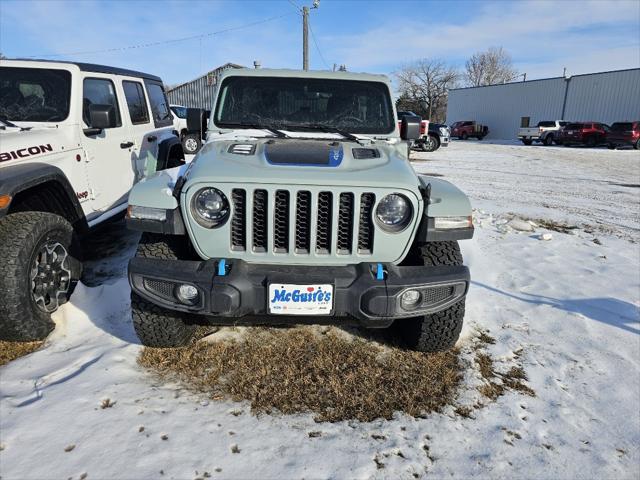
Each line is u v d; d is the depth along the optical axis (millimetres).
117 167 4953
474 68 73938
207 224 2709
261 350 3266
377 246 2752
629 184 12555
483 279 4812
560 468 2365
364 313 2652
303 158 2959
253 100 3959
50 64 4297
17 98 4172
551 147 27500
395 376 3037
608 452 2494
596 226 7715
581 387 3057
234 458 2301
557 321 3949
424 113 65188
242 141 3494
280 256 2727
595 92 33312
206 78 38750
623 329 3863
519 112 39844
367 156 3139
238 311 2629
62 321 3498
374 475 2244
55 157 3900
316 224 2689
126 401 2674
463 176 13555
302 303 2633
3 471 2154
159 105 6441
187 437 2424
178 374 2971
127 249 5230
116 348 3207
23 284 3086
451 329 3096
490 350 3436
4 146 3414
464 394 2898
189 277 2613
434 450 2434
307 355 3227
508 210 8648
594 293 4586
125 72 5453
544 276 5027
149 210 2746
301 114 3955
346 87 4020
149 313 2996
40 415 2523
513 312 4082
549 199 10094
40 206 3857
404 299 2686
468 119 45719
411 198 2717
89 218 4422
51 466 2197
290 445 2410
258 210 2715
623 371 3260
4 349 3184
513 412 2768
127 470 2191
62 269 3598
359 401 2783
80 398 2672
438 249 3012
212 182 2646
